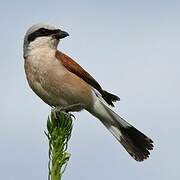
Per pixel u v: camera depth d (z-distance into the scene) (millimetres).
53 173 6102
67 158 6238
